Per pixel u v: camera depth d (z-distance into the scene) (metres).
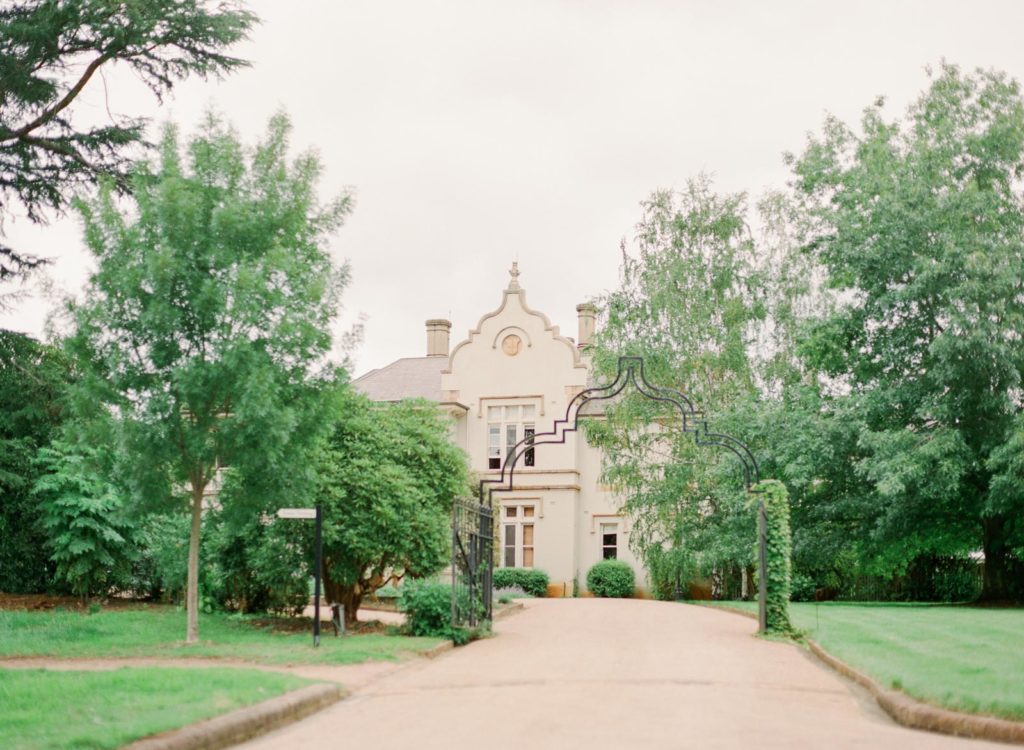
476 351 38.12
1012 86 27.78
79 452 20.89
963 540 29.23
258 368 14.08
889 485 23.33
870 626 16.77
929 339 26.45
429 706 9.44
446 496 18.19
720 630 18.14
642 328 31.67
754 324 31.78
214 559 18.31
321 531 14.87
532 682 11.12
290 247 15.09
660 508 30.25
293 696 9.11
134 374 14.33
